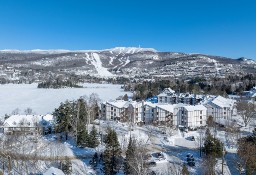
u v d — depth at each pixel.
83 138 111.38
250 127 144.88
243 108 163.88
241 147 94.50
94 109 160.38
